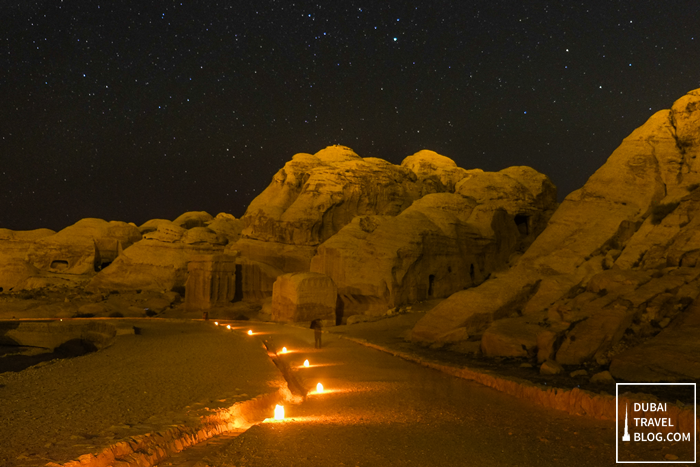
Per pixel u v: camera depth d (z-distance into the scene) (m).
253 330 27.12
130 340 23.98
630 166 24.45
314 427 8.71
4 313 38.22
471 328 20.84
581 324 16.00
